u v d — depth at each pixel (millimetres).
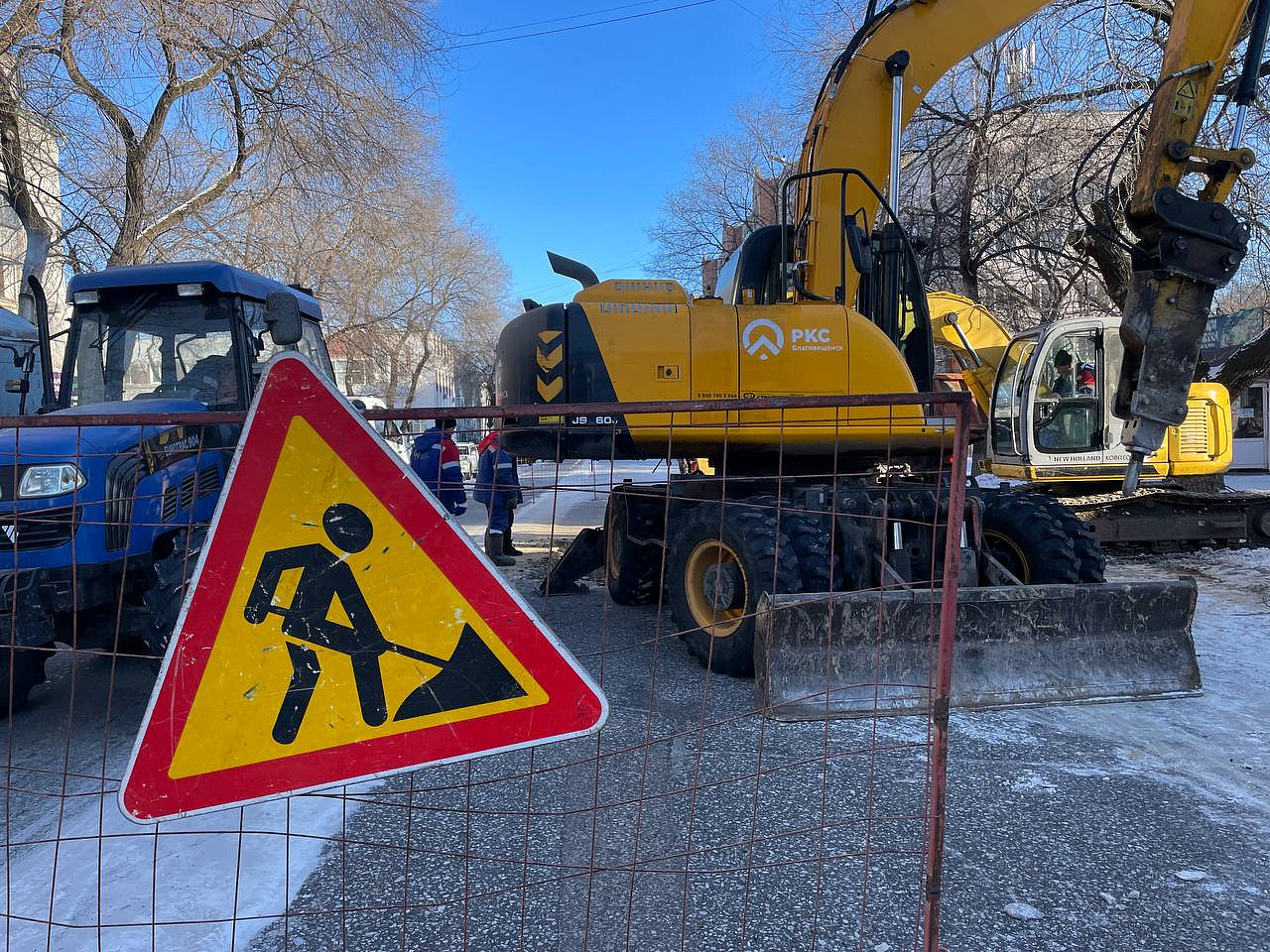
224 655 1917
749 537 4867
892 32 6016
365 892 2820
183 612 1897
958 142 12719
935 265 13711
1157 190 4438
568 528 12680
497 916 2674
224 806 1930
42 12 10453
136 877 2920
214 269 5172
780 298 5824
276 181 14664
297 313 3588
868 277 5938
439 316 36031
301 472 1927
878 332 5305
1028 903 2707
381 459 1953
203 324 5258
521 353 5262
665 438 5199
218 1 11594
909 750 3945
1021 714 4375
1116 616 4637
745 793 3510
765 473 5840
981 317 11398
